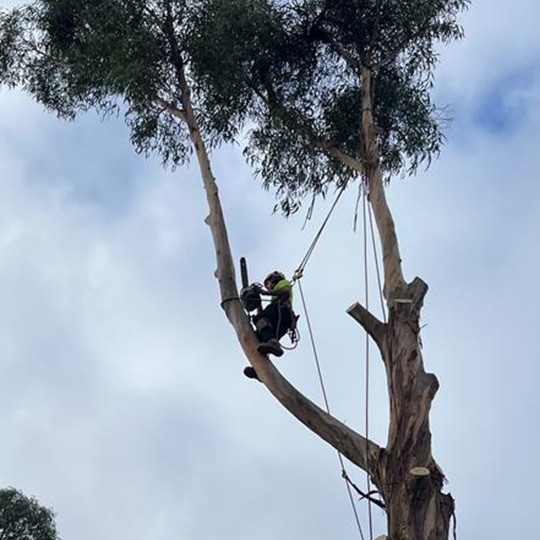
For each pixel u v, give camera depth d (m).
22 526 21.28
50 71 15.21
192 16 13.24
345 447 10.52
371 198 12.27
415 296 11.21
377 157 12.66
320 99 14.27
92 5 13.64
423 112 14.16
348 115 14.11
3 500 21.41
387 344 10.95
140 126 14.60
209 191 12.62
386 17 14.02
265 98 14.23
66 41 14.52
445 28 14.02
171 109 13.53
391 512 9.88
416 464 10.01
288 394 10.81
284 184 14.41
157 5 13.41
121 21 13.28
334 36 14.24
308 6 13.94
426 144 14.18
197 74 13.66
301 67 14.17
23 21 14.85
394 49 14.07
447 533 9.77
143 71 13.08
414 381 10.52
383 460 10.18
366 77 13.52
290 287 11.70
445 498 9.95
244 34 13.39
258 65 14.05
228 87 13.63
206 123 14.42
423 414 10.30
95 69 13.82
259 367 11.06
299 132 14.06
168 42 13.54
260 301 11.69
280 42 13.93
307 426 10.73
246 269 12.12
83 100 15.13
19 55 15.16
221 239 12.13
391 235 11.83
